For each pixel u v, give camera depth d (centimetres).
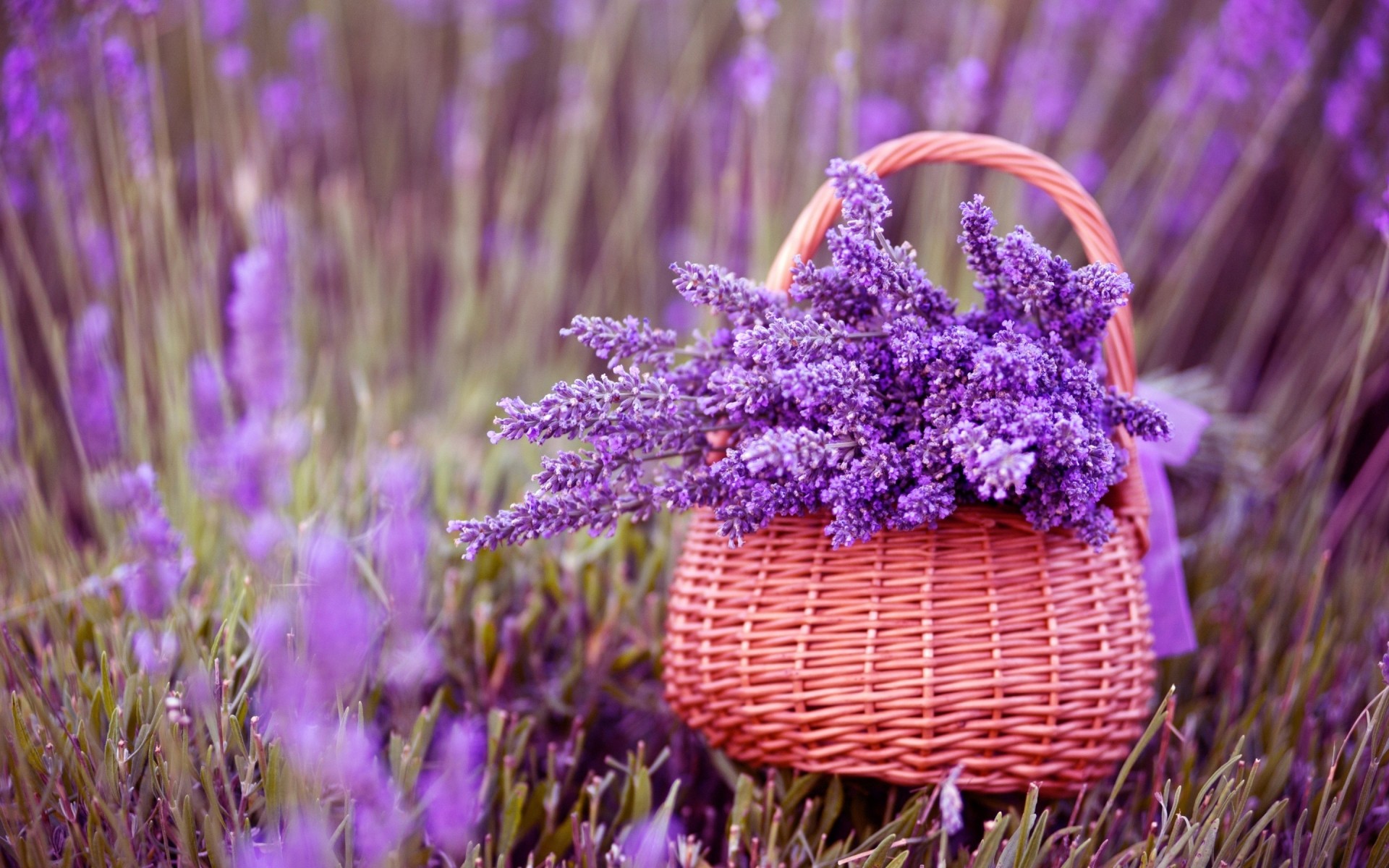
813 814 136
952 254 186
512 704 144
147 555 127
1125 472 131
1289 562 156
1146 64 246
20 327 187
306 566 136
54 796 127
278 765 127
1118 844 134
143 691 131
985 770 130
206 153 176
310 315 187
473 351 204
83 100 180
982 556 131
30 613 140
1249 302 215
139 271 162
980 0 229
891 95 250
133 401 156
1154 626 143
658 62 252
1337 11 195
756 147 167
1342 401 177
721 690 133
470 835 133
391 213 248
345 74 250
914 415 130
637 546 152
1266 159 217
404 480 121
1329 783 128
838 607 131
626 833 133
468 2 223
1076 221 135
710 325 162
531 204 255
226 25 178
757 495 128
